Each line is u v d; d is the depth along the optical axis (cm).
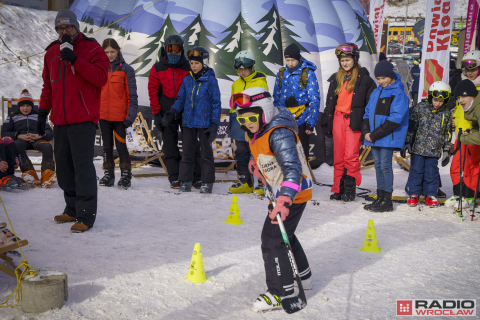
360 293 290
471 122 542
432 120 575
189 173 633
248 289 293
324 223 479
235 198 472
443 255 374
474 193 578
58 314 244
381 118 534
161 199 575
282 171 249
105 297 270
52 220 450
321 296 284
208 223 464
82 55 405
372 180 816
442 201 608
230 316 252
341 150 608
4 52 1549
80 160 413
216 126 619
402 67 1620
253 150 266
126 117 639
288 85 624
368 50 1055
